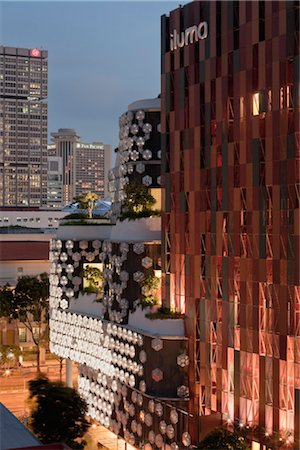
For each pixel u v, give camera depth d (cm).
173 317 6053
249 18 5297
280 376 4947
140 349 6259
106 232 8206
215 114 5706
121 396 6775
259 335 5159
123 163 7281
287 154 4891
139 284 6494
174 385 5962
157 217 6638
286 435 4853
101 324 7125
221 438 5097
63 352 8056
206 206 5825
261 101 5178
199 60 5925
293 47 4853
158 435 6053
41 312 11062
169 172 6353
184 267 6091
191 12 6050
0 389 9250
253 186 5225
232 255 5459
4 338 11844
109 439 6969
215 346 5700
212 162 5725
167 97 6375
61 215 19600
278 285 4972
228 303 5500
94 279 7950
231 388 5512
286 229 4891
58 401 3697
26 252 12725
